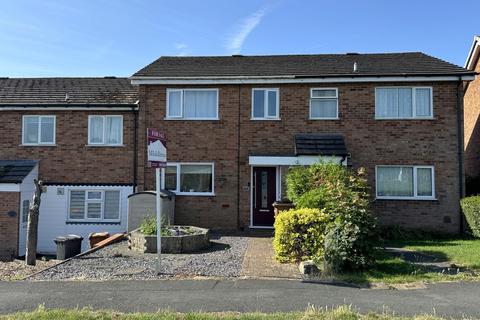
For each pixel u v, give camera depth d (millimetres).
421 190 16141
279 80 16484
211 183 16750
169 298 7230
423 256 10906
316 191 11805
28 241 11742
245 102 16766
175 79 16750
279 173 16438
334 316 6074
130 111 17375
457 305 6789
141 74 17125
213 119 16812
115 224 17094
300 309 6590
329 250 8992
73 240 13562
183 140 16875
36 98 18203
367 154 16297
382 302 6949
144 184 16969
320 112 16641
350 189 10969
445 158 16047
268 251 11680
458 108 16094
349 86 16516
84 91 18875
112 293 7574
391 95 16438
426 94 16328
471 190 18391
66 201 17250
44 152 17422
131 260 10500
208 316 6117
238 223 16484
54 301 7133
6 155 17500
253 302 6965
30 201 16812
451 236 15414
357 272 8898
